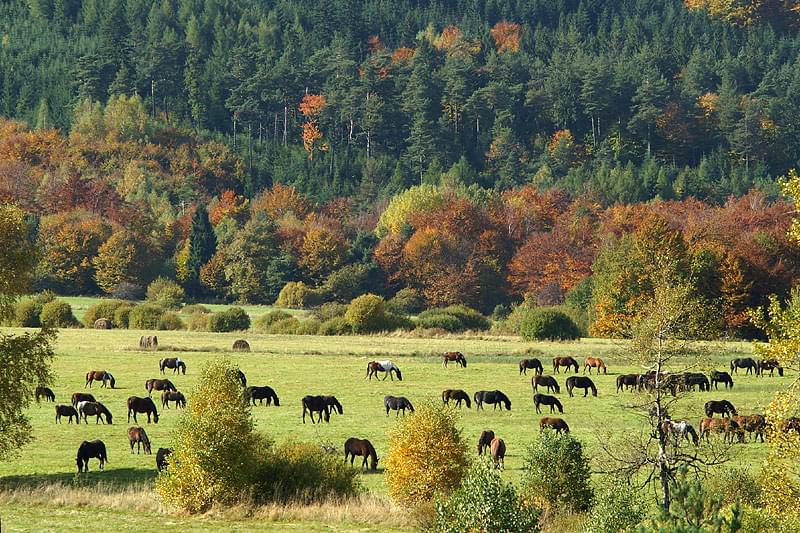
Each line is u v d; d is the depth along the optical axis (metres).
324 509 29.97
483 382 61.69
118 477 36.25
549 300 139.38
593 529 25.42
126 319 107.69
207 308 142.00
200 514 30.12
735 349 77.94
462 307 109.06
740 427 39.38
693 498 19.28
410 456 30.70
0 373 34.72
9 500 31.52
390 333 98.75
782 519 24.34
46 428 45.84
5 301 36.31
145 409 47.25
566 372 67.06
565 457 30.25
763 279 101.12
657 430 31.12
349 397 55.25
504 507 23.52
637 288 90.75
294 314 131.88
